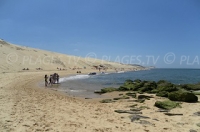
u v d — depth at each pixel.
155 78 51.75
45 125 8.35
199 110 12.49
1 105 11.62
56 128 8.07
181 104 14.49
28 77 38.72
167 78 51.50
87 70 90.19
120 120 9.98
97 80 41.75
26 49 99.50
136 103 15.39
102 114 11.25
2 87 21.30
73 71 75.19
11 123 8.31
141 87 24.42
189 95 15.55
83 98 18.05
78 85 30.72
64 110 11.60
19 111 10.42
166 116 11.07
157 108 13.34
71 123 8.92
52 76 32.34
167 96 18.38
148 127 8.89
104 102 15.96
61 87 27.08
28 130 7.61
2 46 80.00
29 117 9.39
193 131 8.36
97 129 8.28
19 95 16.22
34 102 13.41
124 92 22.77
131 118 10.37
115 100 17.03
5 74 40.72
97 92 22.42
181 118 10.61
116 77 54.03
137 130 8.42
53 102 14.10
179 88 24.33
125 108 13.32
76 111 11.59
